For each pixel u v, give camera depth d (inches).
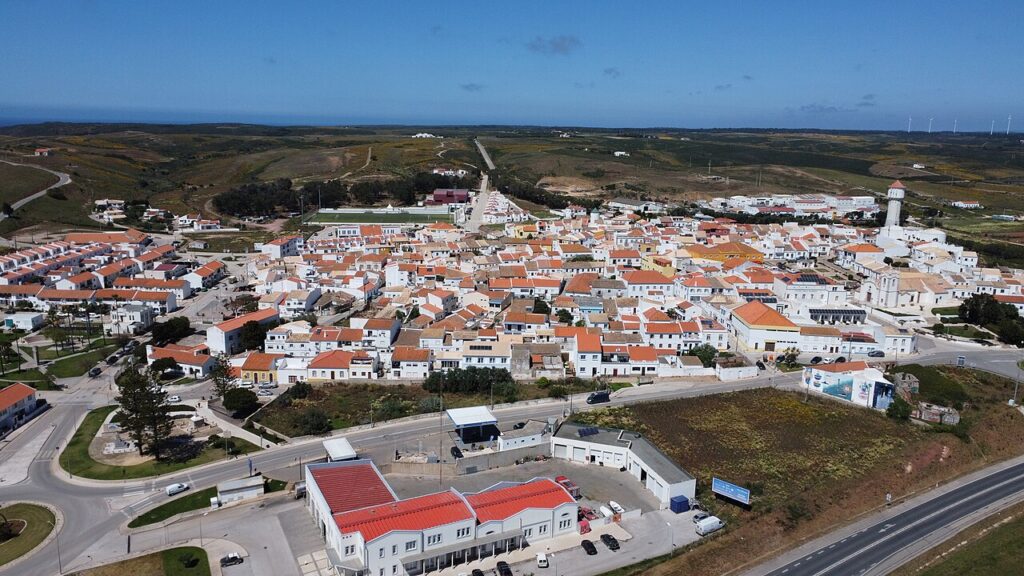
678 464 5044.3
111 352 7445.9
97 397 6348.4
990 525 4517.7
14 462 5108.3
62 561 3905.0
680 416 5900.6
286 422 5772.6
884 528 4475.9
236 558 3873.0
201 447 5354.3
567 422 5693.9
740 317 7701.8
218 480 4835.1
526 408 6063.0
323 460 5103.3
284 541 4094.5
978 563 4097.0
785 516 4480.8
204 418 5895.7
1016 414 6127.0
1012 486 5083.7
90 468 5017.2
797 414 5964.6
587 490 4736.7
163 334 7696.9
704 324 7504.9
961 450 5511.8
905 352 7342.5
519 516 4065.0
